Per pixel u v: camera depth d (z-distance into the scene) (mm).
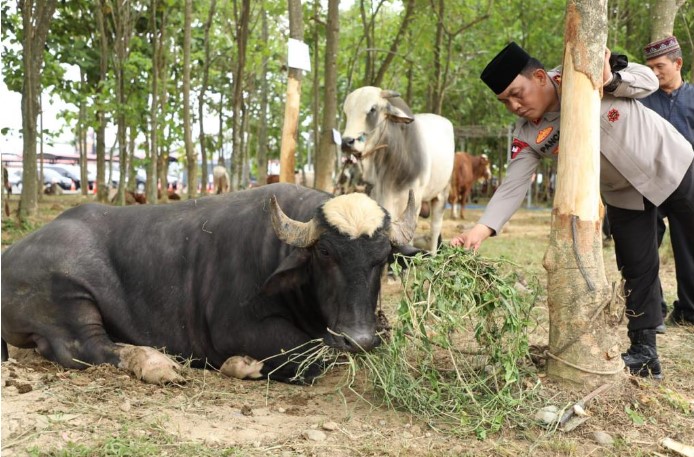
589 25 4258
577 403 4188
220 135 25953
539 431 4023
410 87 19609
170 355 5293
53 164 51250
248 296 5027
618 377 4406
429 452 3684
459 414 4168
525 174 4801
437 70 18172
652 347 4934
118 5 16875
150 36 20656
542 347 5145
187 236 5336
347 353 4426
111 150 22922
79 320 5141
